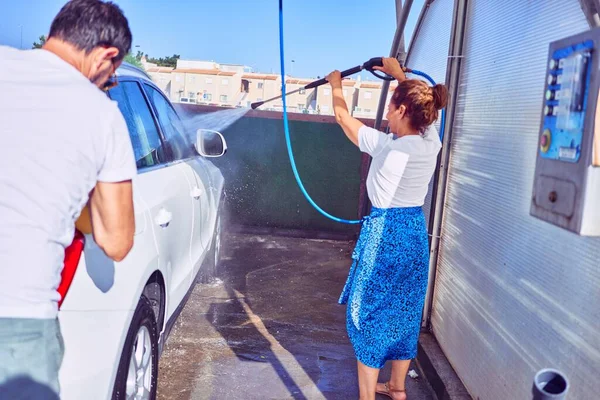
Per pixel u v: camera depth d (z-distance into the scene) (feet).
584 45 3.74
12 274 4.69
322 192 23.22
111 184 5.12
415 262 8.79
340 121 8.88
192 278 11.72
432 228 11.80
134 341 7.63
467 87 10.63
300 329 13.41
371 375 9.11
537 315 7.19
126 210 5.26
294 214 23.39
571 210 3.83
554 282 6.81
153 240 8.42
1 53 5.08
